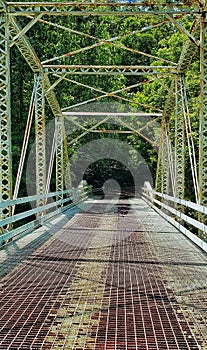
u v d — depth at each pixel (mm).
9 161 8273
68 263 6586
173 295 4941
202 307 4535
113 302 4688
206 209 7113
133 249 7832
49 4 8477
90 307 4520
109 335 3822
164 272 6023
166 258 7004
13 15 8578
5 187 8273
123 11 8703
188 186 20625
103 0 9555
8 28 8352
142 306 4555
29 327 4000
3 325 4047
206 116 8430
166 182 17859
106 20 26969
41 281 5520
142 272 6023
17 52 20406
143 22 35375
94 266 6391
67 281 5520
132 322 4117
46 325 4047
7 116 8281
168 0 8594
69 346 3600
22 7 8633
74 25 23609
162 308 4500
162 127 17781
